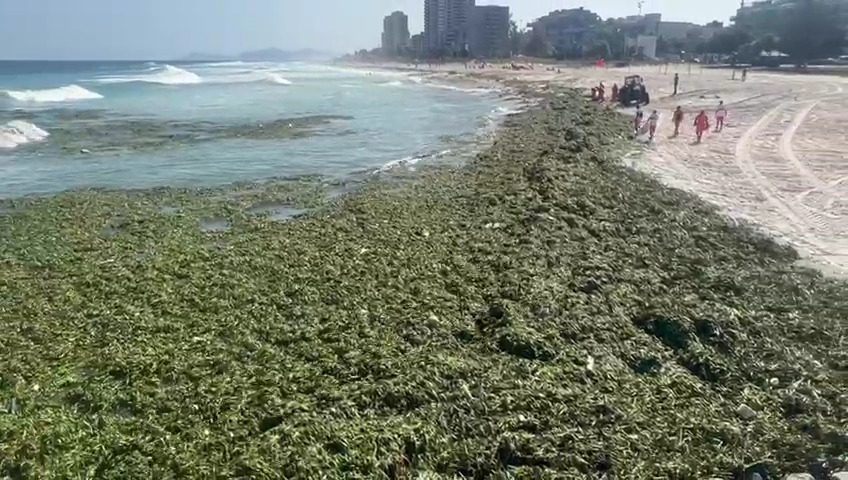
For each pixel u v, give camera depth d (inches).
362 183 887.7
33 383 343.9
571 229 587.8
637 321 410.0
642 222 615.5
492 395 316.5
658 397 329.4
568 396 319.6
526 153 1018.7
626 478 266.2
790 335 404.8
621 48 5654.5
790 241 588.1
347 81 4114.2
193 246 597.6
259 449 271.9
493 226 625.3
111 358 365.1
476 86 3331.7
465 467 271.3
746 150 1025.5
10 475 262.5
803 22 4222.4
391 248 573.6
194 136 1337.4
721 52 4921.3
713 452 286.0
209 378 343.3
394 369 339.0
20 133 1251.2
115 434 293.0
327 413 301.4
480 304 439.2
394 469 266.2
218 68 6953.7
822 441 296.0
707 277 486.9
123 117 1686.8
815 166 890.7
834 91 1866.4
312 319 419.5
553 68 4598.9
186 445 281.0
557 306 413.1
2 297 467.8
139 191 832.3
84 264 547.2
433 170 965.2
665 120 1414.9
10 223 667.4
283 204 781.9
